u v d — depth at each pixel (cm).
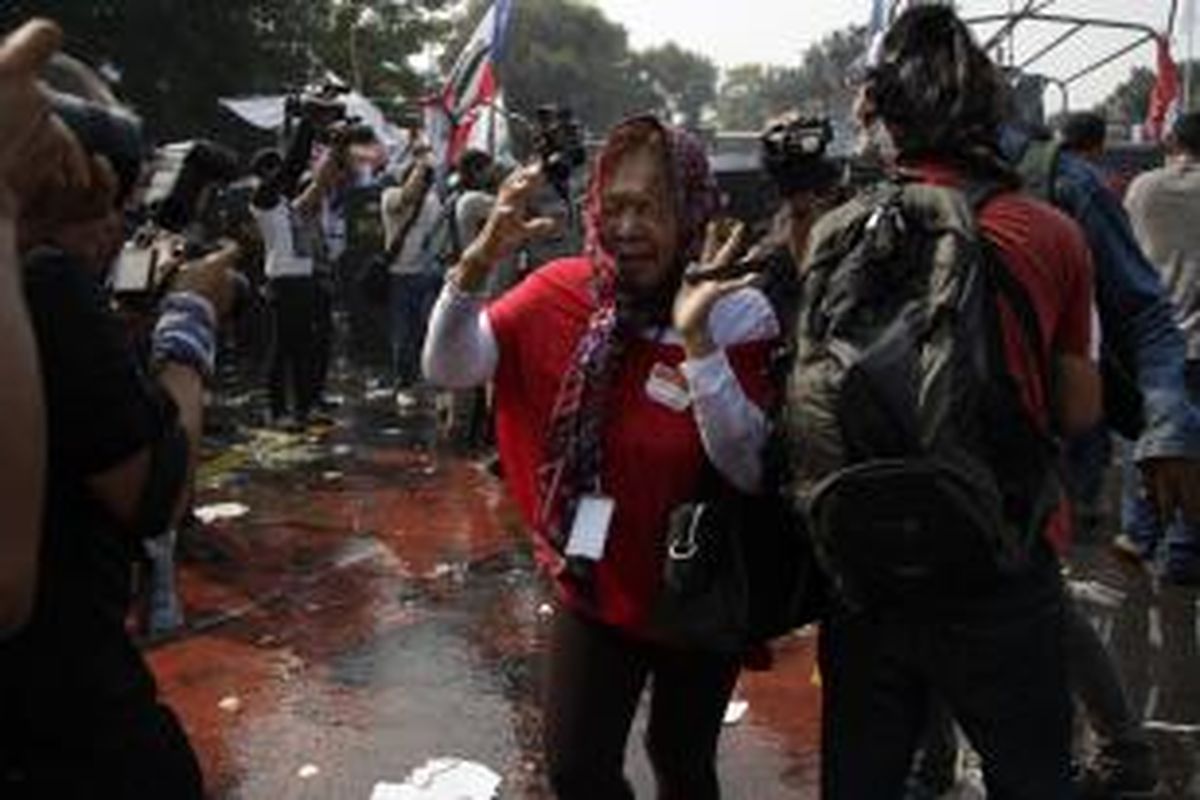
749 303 324
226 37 2995
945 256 280
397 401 1316
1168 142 711
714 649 324
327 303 1145
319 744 531
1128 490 732
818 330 290
